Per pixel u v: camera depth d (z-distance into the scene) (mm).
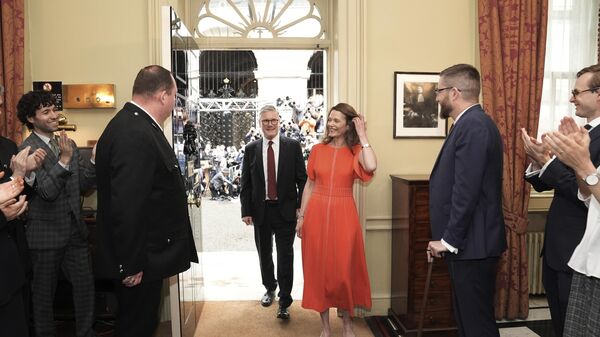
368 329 2906
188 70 2896
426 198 2680
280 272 3027
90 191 2779
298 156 3035
